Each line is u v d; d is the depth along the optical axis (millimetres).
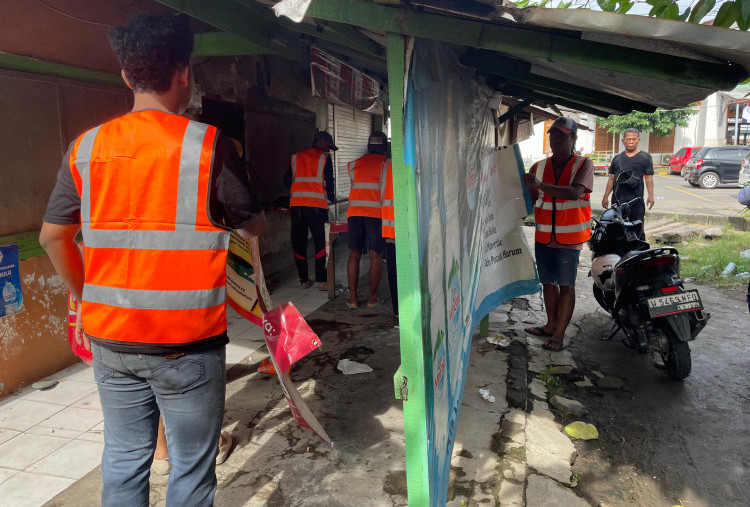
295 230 6410
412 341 1616
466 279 2934
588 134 34344
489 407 3463
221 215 1664
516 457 2920
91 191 1596
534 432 3193
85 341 2070
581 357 4484
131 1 4324
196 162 1587
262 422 3291
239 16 3191
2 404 3508
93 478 2756
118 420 1734
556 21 1421
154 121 1609
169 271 1590
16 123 3537
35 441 3080
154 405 1783
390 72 1553
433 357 1905
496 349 4488
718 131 33188
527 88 4227
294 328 2412
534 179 4113
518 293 4277
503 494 2615
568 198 4156
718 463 3037
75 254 1776
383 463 2859
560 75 2625
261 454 2947
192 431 1711
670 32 1363
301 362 4227
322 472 2781
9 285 3559
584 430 3307
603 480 2871
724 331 5141
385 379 3902
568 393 3844
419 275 1599
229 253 2686
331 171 6500
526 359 4324
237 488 2652
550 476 2795
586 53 1636
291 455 2936
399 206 1562
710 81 1628
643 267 4043
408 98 1542
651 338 3990
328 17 1521
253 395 3656
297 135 7887
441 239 2107
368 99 6500
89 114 4066
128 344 1610
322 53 4750
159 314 1598
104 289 1615
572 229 4391
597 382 4000
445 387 2217
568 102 4293
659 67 1628
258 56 6547
